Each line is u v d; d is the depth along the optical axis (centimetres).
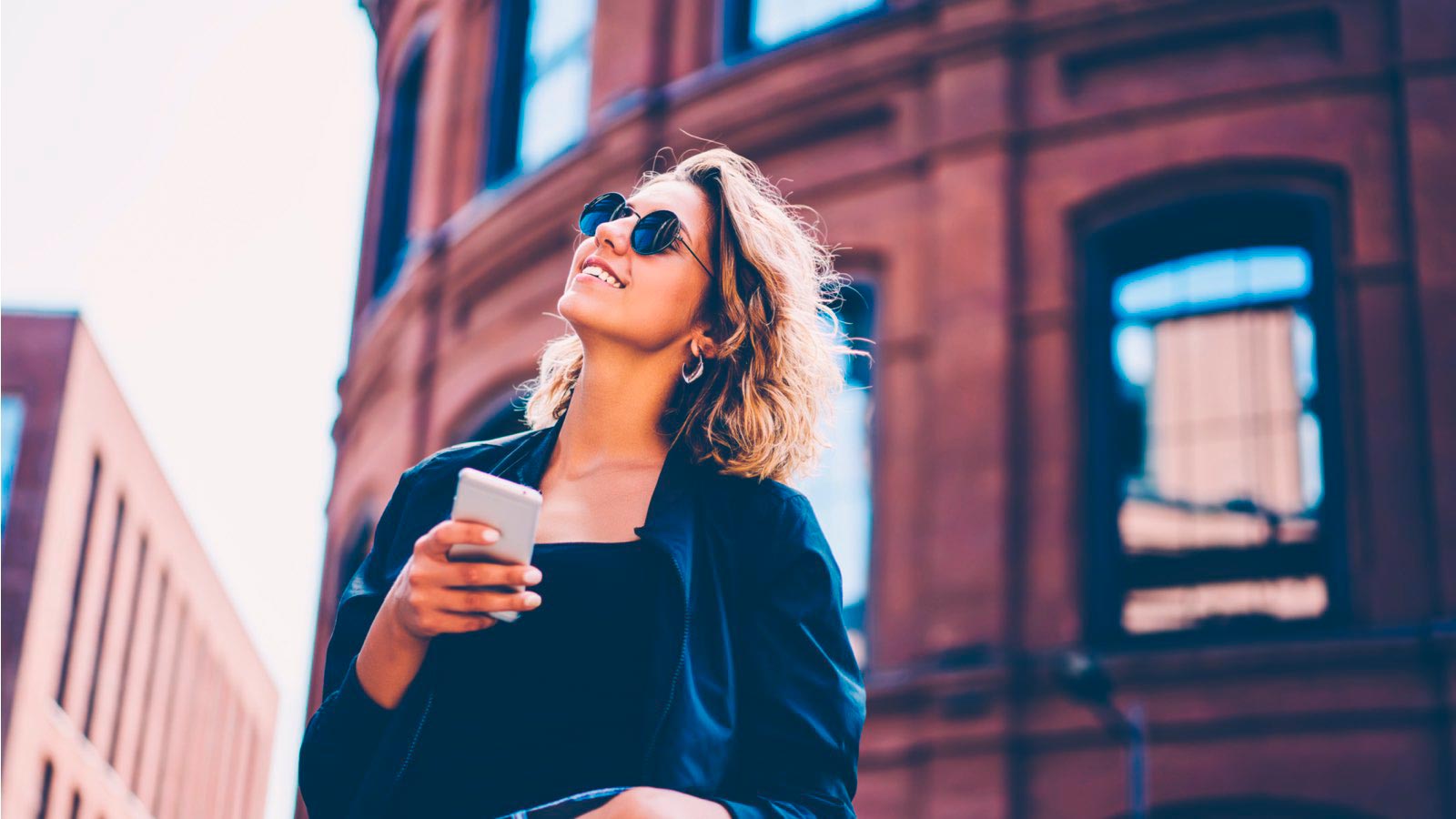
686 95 1452
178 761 4328
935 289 1263
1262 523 1138
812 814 197
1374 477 1109
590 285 218
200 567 4491
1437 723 1049
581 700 198
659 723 194
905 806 1157
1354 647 1070
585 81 1633
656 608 200
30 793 3294
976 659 1156
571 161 1521
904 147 1321
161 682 4153
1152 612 1151
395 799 196
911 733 1170
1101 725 1116
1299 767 1068
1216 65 1238
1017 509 1195
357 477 1805
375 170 2039
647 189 231
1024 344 1232
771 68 1408
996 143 1273
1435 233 1138
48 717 3384
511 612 186
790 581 212
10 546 3356
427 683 197
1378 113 1180
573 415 221
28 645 3284
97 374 3612
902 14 1346
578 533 208
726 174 234
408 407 1656
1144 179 1230
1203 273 1210
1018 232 1259
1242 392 1170
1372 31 1198
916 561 1210
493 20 1766
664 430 221
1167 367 1200
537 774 195
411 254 1758
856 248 1309
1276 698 1084
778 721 202
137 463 3900
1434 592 1075
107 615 3741
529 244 1554
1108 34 1271
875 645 1206
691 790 193
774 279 229
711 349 224
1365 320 1139
